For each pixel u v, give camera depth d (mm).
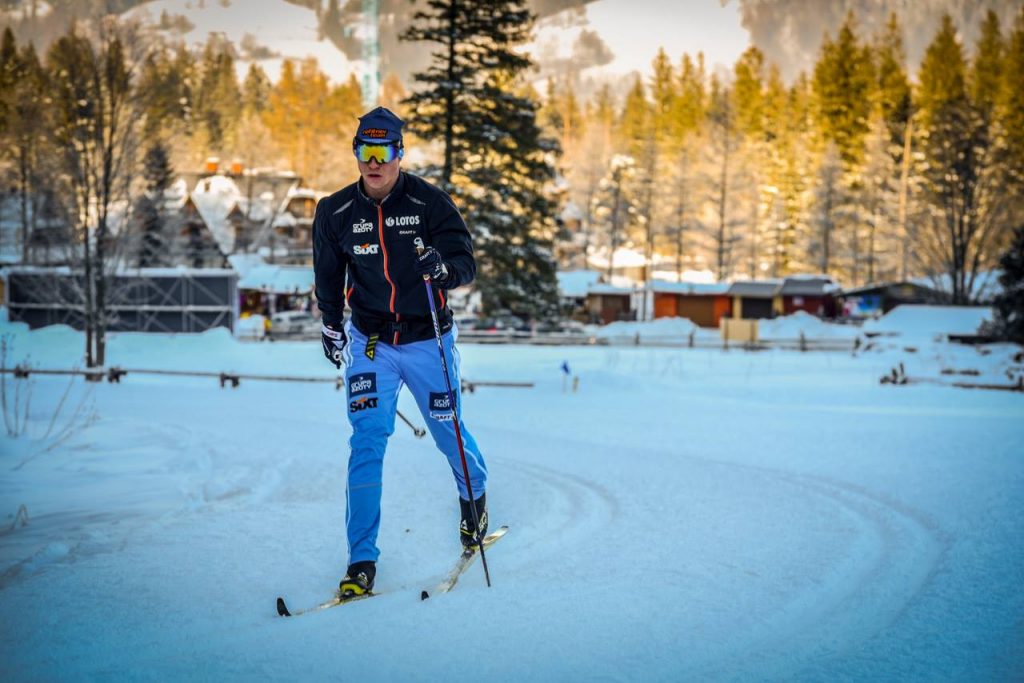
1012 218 46625
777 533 4645
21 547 4320
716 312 59469
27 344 26172
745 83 103562
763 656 2916
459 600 3494
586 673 2771
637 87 119625
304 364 23812
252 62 114125
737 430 9648
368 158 3637
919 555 4203
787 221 80625
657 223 79625
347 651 2959
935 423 10094
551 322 38656
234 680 2721
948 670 2771
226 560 4082
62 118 20438
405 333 3963
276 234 68000
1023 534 4488
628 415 11406
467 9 25484
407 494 5672
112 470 6703
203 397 14047
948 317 36406
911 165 70500
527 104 27469
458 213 3922
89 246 20719
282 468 6852
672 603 3449
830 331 40656
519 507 5375
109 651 2963
